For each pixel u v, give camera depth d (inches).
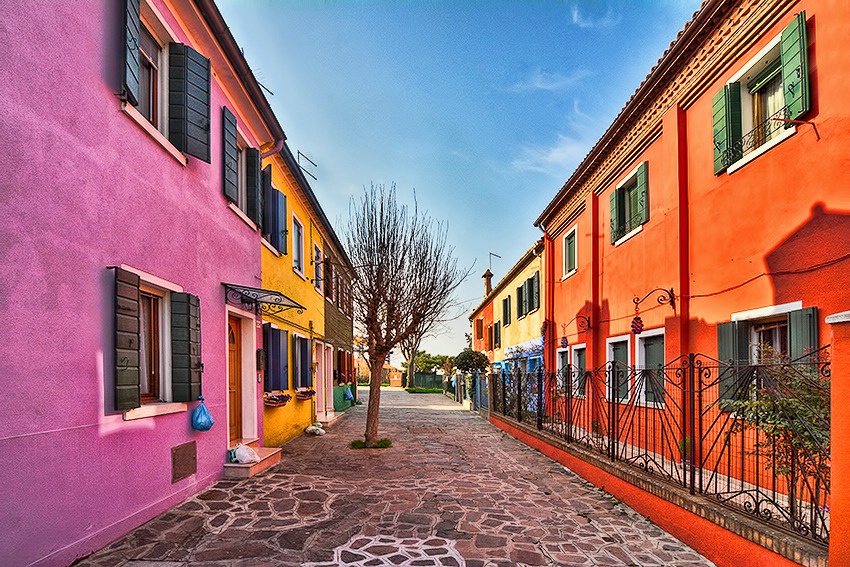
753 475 227.0
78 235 163.3
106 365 175.6
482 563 168.6
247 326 342.3
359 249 442.6
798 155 214.4
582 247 483.2
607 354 417.7
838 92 195.2
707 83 283.6
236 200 309.1
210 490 252.7
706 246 281.3
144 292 216.4
